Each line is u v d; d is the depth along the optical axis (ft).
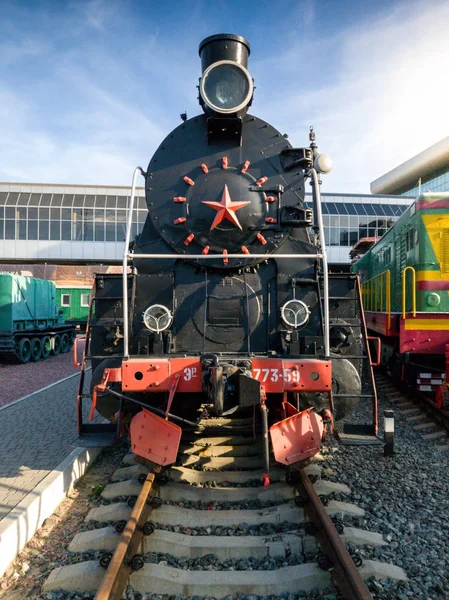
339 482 16.58
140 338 17.16
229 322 18.10
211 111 18.79
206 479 16.51
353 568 10.13
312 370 14.58
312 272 18.43
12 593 11.00
